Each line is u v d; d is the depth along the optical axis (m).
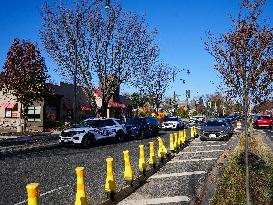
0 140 25.50
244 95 7.21
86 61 34.12
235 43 7.41
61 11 33.12
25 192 9.52
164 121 41.38
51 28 33.25
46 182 10.87
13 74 34.91
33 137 28.59
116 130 24.91
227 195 8.55
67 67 33.91
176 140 19.22
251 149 17.03
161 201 8.36
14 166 14.11
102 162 15.17
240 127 39.44
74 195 9.22
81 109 45.12
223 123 26.95
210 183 10.05
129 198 8.72
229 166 12.48
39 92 35.97
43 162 15.28
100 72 34.84
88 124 23.44
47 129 38.34
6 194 9.26
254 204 7.86
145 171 11.34
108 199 8.39
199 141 25.12
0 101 41.41
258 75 7.32
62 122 42.12
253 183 9.71
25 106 35.78
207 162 14.48
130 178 9.77
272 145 20.83
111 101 55.00
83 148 21.66
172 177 11.34
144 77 53.34
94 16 33.66
